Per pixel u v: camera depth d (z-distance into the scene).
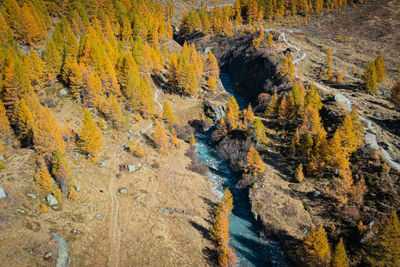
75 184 50.78
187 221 50.97
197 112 96.50
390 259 37.78
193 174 67.31
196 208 55.56
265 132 79.88
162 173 64.44
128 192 54.91
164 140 71.81
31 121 55.03
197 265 41.62
